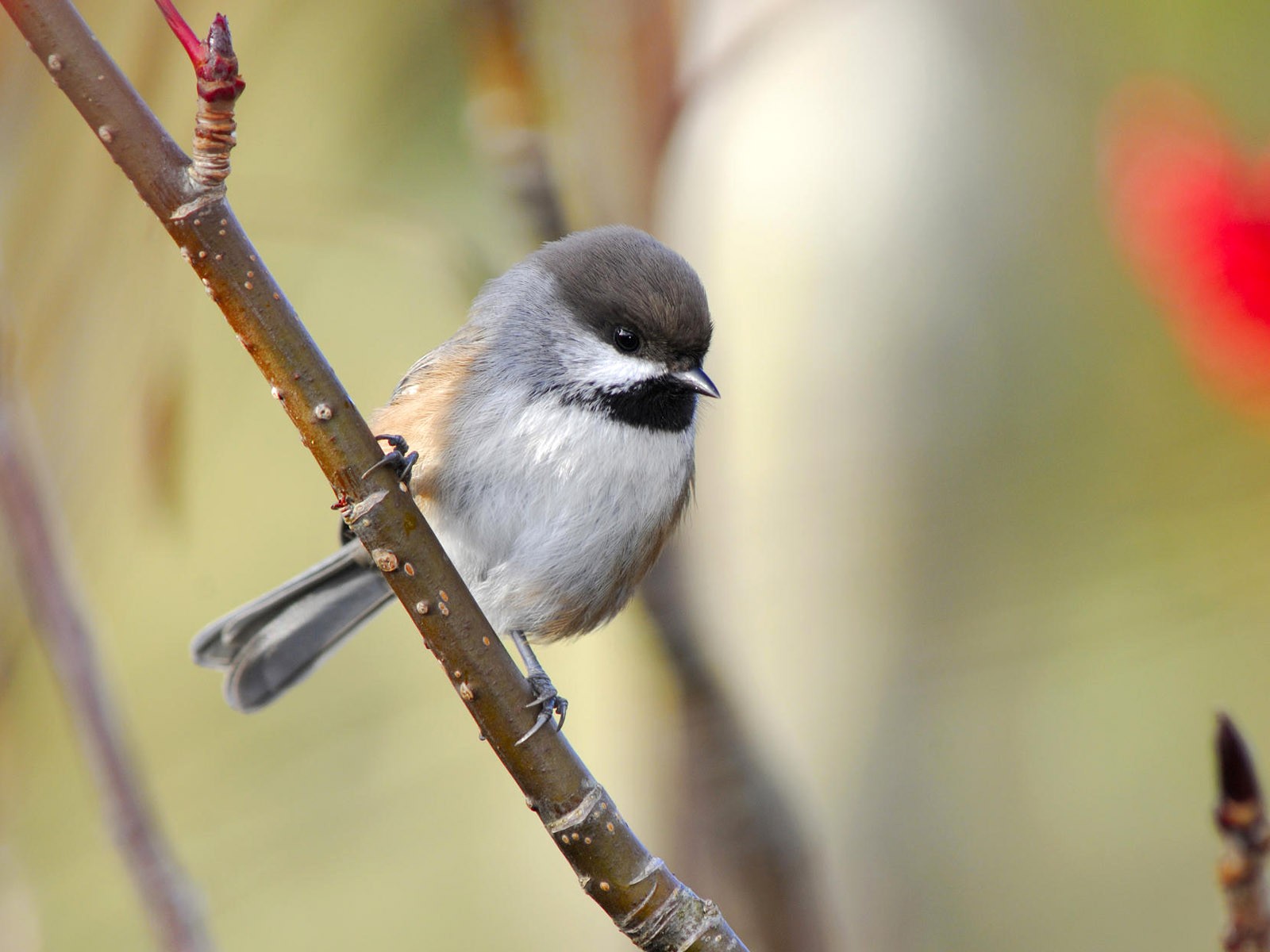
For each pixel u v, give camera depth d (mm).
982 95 9852
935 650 9633
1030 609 9633
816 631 9648
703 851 7695
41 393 7074
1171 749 10477
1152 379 10023
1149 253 8148
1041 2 10180
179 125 7230
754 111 9609
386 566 5113
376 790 10562
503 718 5203
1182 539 9703
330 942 11031
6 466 6086
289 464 11727
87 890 9141
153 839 5914
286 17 7895
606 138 8234
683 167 9625
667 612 7699
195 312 9539
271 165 10031
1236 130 8445
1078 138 10078
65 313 7102
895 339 9578
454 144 10102
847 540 9633
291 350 4930
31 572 6055
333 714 10836
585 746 9609
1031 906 10172
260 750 10547
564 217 7969
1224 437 9875
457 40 8703
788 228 9578
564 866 11258
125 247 7082
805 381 9570
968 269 9789
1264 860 4441
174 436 7160
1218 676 10367
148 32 7207
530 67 7672
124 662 10797
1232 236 7863
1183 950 10352
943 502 9672
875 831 9781
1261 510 9633
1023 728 10289
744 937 7633
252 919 10914
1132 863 10516
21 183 7039
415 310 11805
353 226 7672
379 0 9984
